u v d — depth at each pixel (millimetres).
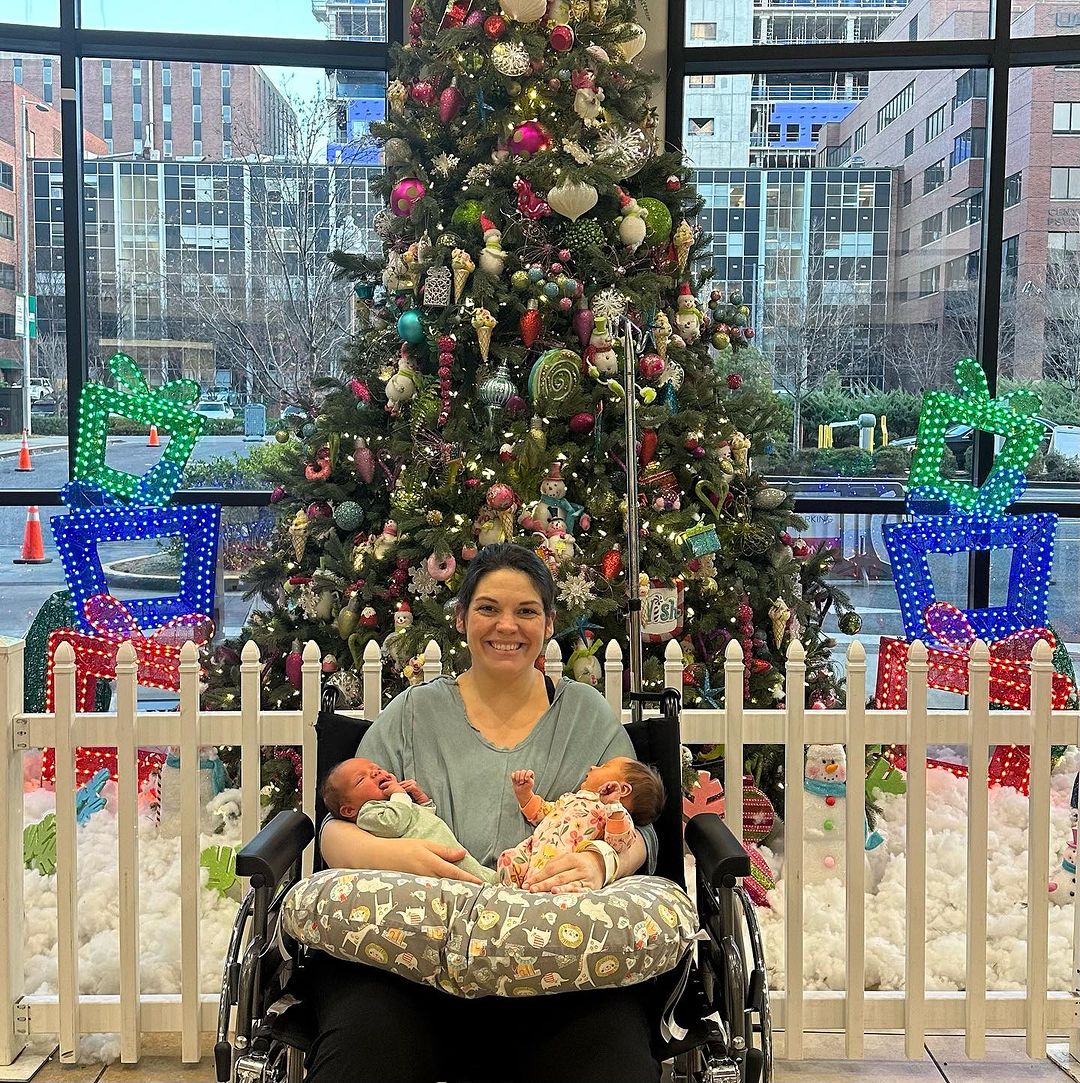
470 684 2592
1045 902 2854
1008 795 4344
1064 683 4223
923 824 2814
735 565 4090
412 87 4086
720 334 4383
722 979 2121
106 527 4367
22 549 5395
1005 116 5227
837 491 5500
